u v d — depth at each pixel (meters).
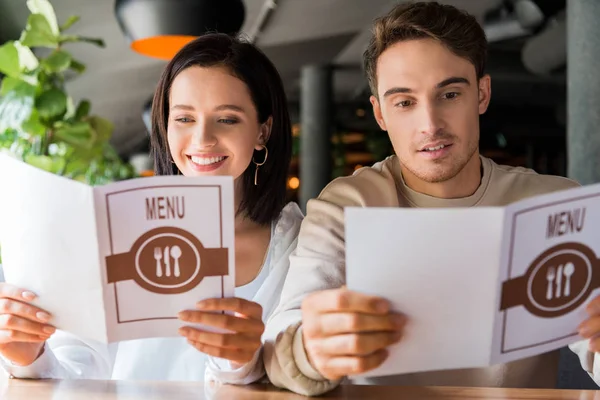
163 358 1.57
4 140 3.19
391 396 1.11
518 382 1.44
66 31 5.67
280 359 1.13
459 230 0.94
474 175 1.52
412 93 1.37
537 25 5.10
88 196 1.04
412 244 0.94
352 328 0.96
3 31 5.60
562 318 1.03
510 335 1.01
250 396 1.12
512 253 0.96
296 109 10.25
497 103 10.65
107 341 1.10
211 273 1.08
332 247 1.40
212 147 1.51
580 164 3.59
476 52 1.40
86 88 7.46
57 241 1.07
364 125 10.95
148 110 5.25
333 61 8.18
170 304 1.09
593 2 3.52
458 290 0.97
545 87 9.40
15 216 1.09
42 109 3.03
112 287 1.08
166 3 3.33
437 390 1.15
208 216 1.06
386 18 1.41
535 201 0.96
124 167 5.81
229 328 1.10
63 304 1.10
